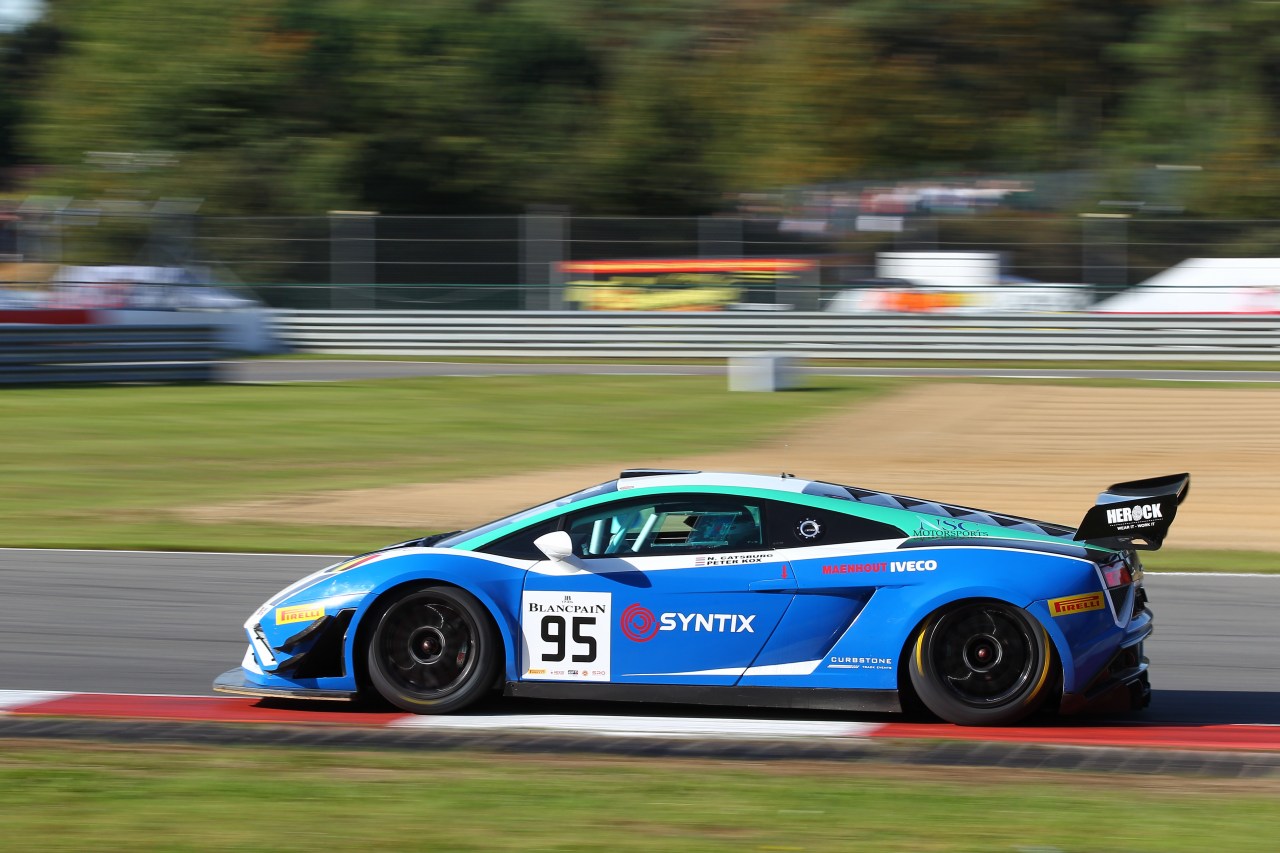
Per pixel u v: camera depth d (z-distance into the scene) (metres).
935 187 105.94
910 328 98.69
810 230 103.81
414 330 102.75
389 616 22.72
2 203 103.12
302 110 135.25
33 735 21.89
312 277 106.38
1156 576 37.56
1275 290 96.19
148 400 76.19
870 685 21.97
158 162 128.62
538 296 103.94
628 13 147.88
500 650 22.61
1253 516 47.09
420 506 48.00
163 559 39.38
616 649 22.36
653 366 96.62
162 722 22.77
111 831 16.17
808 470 54.72
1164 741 21.62
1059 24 134.12
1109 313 96.88
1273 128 119.00
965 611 21.83
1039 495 49.22
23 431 65.50
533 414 71.69
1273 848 15.67
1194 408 73.00
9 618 31.91
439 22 139.88
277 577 36.84
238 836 15.96
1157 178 114.06
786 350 100.06
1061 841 15.90
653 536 22.83
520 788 18.33
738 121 137.12
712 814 17.05
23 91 165.38
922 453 59.66
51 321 90.00
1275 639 30.27
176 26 134.38
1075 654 21.50
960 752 20.70
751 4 143.38
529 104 139.38
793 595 22.14
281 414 71.38
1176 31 125.81
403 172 134.25
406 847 15.56
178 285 99.88
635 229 103.69
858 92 133.00
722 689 22.23
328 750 20.70
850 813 17.11
